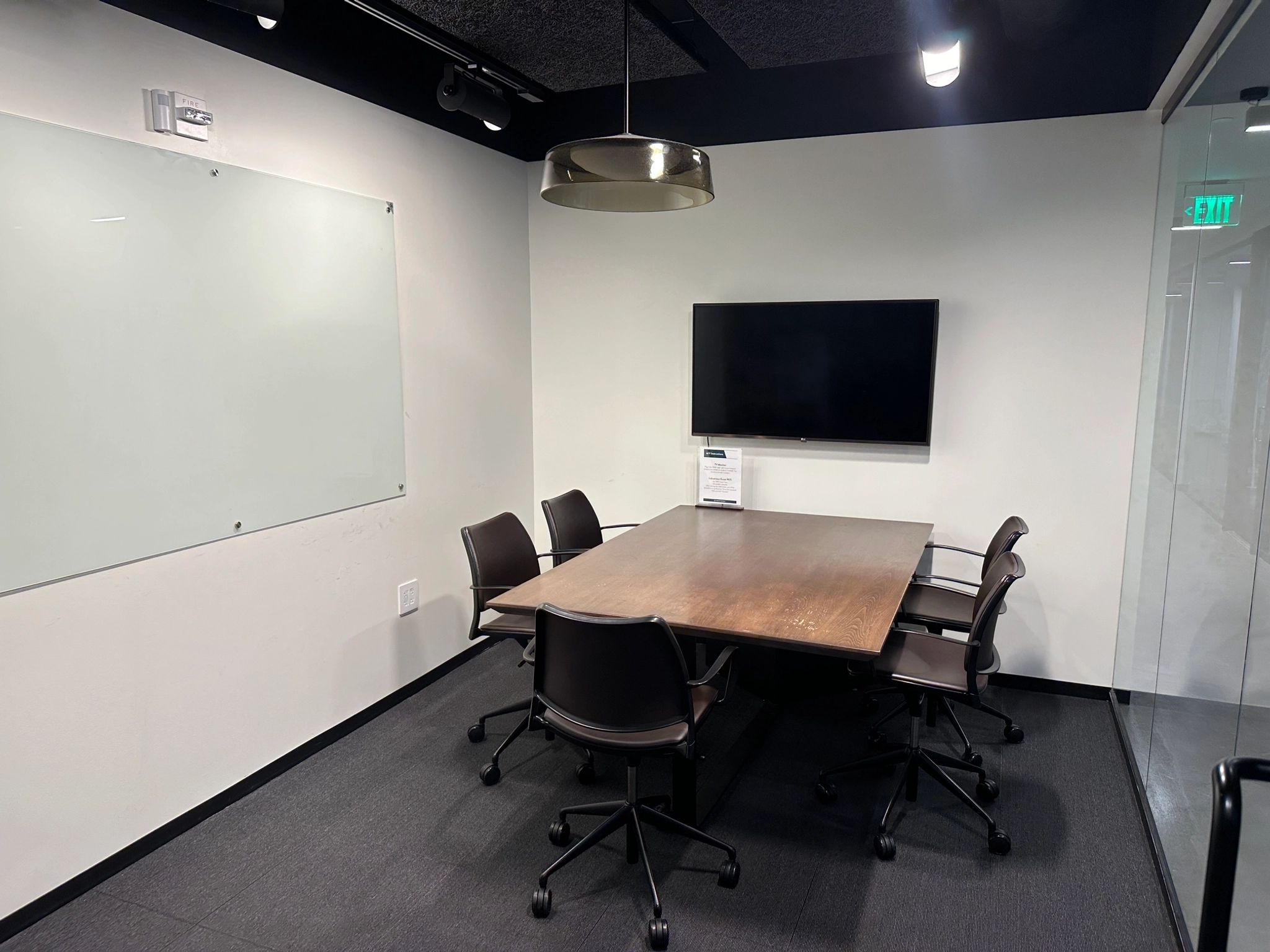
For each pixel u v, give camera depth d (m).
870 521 3.72
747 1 2.74
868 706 3.50
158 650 2.49
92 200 2.22
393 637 3.52
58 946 2.11
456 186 3.76
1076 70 3.25
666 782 2.90
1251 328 1.79
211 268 2.58
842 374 3.82
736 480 3.98
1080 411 3.50
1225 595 1.88
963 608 3.24
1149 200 3.29
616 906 2.27
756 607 2.47
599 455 4.42
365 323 3.24
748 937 2.14
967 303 3.62
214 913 2.23
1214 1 2.21
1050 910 2.24
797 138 3.79
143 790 2.47
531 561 3.37
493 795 2.83
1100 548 3.54
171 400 2.48
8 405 2.05
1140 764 2.85
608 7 2.76
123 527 2.36
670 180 2.21
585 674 2.13
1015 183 3.47
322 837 2.59
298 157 2.90
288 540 2.95
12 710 2.12
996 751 3.14
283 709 2.97
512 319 4.27
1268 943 1.46
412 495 3.59
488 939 2.14
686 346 4.16
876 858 2.48
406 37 3.31
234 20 2.59
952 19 2.41
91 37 2.21
